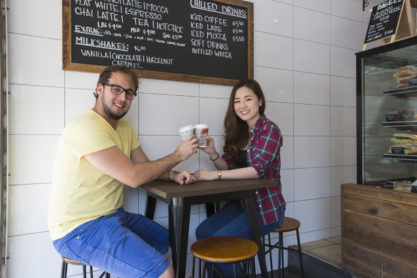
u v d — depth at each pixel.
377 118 2.03
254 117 1.77
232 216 1.74
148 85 1.85
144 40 1.83
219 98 2.09
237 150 1.83
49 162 1.61
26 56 1.56
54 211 1.27
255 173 1.55
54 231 1.26
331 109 2.59
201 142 1.48
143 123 1.84
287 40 2.35
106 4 1.73
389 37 2.03
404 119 1.88
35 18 1.58
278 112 2.32
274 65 2.29
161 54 1.88
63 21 1.62
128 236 1.21
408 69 1.84
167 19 1.90
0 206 1.47
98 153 1.22
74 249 1.22
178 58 1.93
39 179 1.59
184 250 1.24
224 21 2.08
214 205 1.99
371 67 2.04
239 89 1.75
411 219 1.66
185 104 1.97
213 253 1.28
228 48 2.09
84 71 1.67
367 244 1.90
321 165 2.54
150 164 1.32
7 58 1.51
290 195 2.38
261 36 2.24
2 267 1.49
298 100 2.41
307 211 2.47
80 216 1.25
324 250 2.30
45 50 1.60
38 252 1.59
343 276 1.98
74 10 1.65
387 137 2.00
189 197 1.25
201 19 2.00
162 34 1.88
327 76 2.56
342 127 2.65
